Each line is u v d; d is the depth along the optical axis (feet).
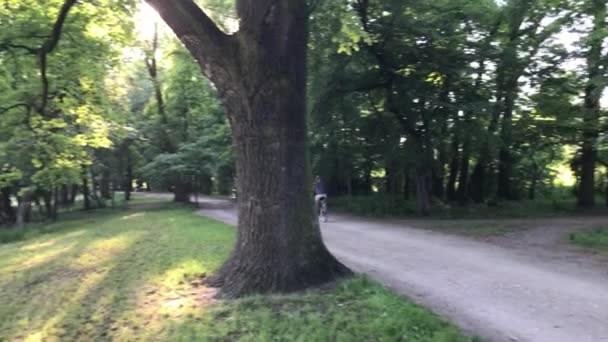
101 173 134.21
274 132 25.93
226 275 26.55
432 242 43.93
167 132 122.31
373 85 69.26
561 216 69.21
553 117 77.20
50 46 35.40
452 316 21.68
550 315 21.84
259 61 25.55
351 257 36.40
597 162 88.94
